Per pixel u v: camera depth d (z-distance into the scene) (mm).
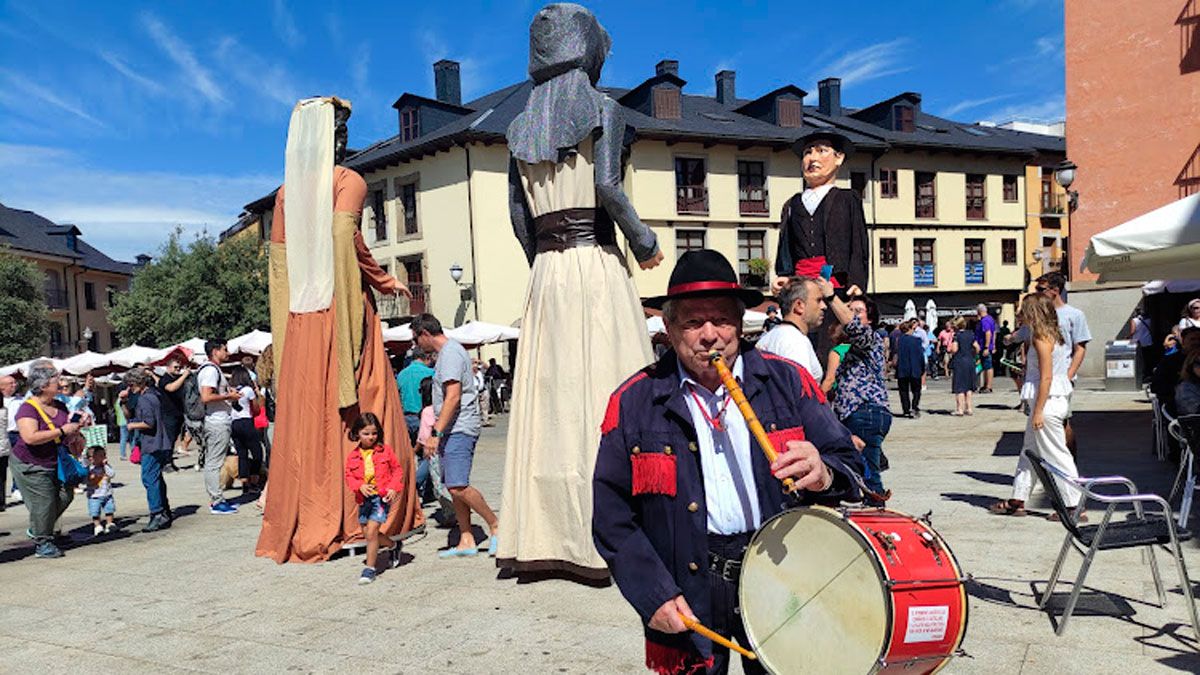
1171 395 8727
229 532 8391
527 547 5695
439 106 34906
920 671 2307
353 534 6957
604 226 5906
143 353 23125
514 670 4141
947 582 2268
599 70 6082
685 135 34344
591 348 5668
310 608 5461
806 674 2330
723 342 2549
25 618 5578
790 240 6500
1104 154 20156
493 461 13617
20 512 11062
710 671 2668
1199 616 4492
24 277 39500
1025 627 4422
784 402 2611
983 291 41562
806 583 2361
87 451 8656
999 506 7000
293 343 7211
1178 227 7910
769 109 39188
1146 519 4730
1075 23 20359
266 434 11734
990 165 41938
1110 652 4051
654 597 2492
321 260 7238
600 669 4094
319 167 7371
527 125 5910
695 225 35531
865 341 5840
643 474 2572
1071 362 6910
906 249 40031
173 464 15133
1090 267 9336
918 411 15719
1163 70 19312
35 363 7715
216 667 4441
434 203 33375
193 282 36812
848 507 2627
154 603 5789
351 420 7137
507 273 32312
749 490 2592
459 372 6496
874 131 40562
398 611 5262
